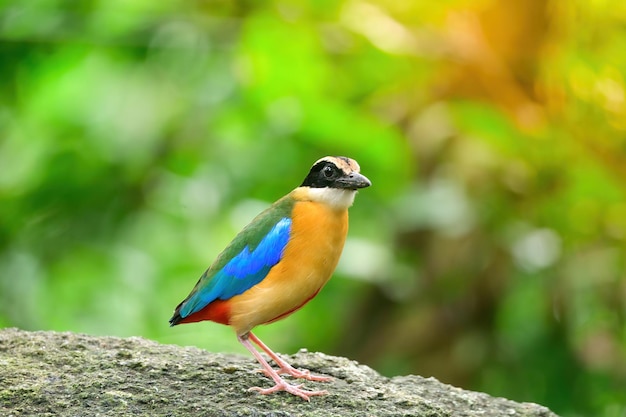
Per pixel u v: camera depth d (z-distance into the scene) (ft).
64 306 44.83
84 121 46.42
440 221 41.24
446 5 41.06
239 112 45.09
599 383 42.88
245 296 28.43
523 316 44.70
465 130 43.27
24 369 27.66
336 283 48.01
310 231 28.32
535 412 28.58
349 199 28.89
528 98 41.16
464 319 44.47
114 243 45.60
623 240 41.63
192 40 45.39
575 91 40.70
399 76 42.14
